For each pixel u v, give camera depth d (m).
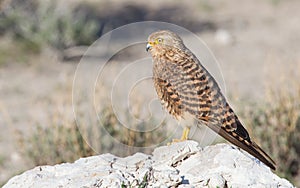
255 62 21.73
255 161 8.45
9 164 13.87
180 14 27.72
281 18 27.30
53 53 21.70
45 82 19.56
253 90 18.56
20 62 21.30
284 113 13.76
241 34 25.14
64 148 12.52
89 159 8.81
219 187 7.76
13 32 22.88
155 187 7.63
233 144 8.85
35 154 12.88
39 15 22.66
